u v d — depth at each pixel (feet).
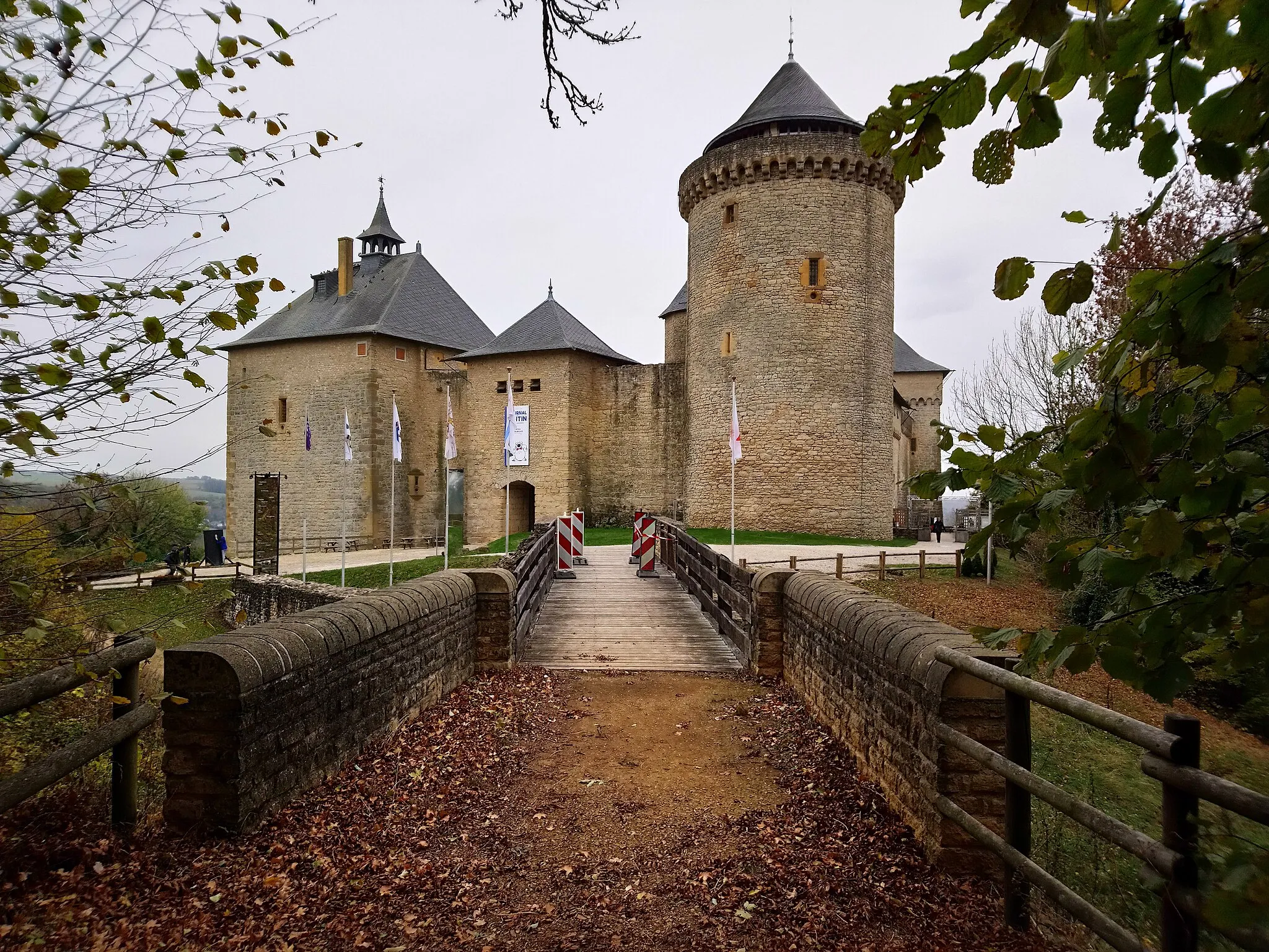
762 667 25.16
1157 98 5.26
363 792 14.73
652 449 108.47
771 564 54.70
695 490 91.04
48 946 8.92
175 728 11.85
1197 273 5.24
